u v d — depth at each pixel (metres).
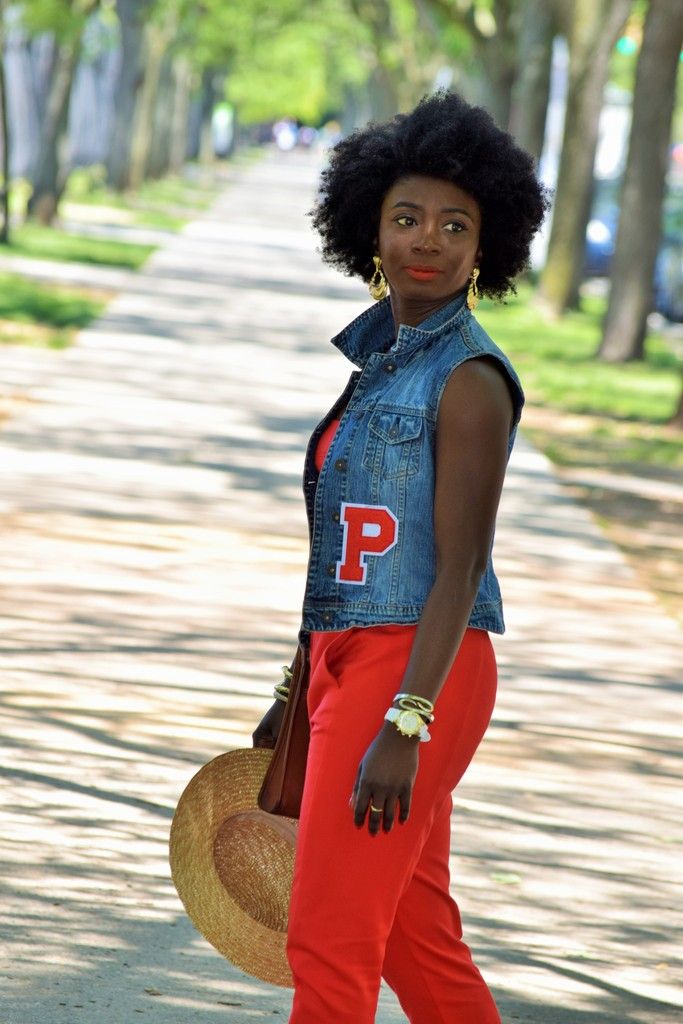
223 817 5.21
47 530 15.00
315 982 4.55
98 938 7.00
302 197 93.69
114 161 73.38
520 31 46.94
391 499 4.67
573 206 43.75
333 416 4.92
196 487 17.58
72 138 96.31
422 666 4.51
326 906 4.56
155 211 69.75
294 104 148.12
